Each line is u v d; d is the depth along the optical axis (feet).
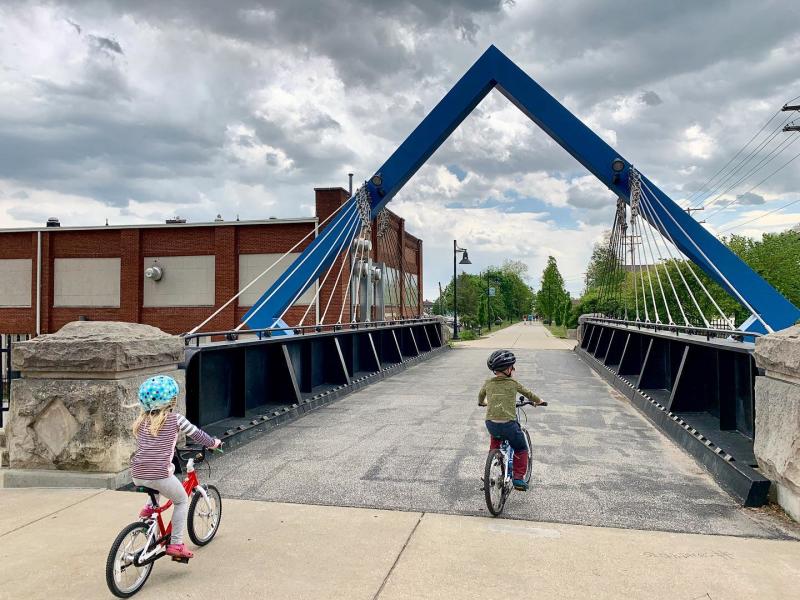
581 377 53.21
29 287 89.25
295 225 81.15
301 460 23.79
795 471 16.69
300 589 12.62
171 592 12.48
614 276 69.10
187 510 14.14
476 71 52.60
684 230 46.88
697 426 26.05
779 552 14.65
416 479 21.08
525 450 18.01
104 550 14.61
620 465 23.16
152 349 21.27
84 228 86.84
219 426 27.35
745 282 44.34
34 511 17.38
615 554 14.47
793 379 16.85
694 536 15.74
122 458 19.83
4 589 12.59
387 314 95.61
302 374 38.86
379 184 54.24
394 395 42.04
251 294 81.82
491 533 15.89
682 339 30.07
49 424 19.94
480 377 53.26
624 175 49.98
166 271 84.89
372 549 14.76
